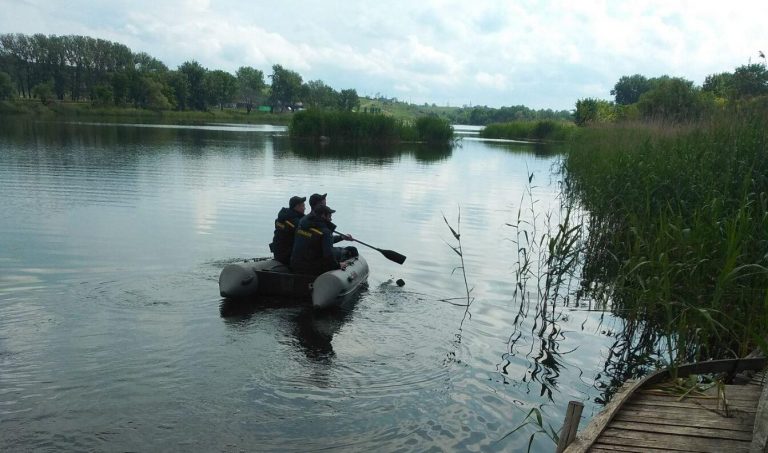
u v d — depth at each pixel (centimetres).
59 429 369
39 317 563
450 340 570
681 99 1919
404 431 392
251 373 465
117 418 386
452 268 864
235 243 934
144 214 1146
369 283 765
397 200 1506
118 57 10400
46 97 8056
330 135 4103
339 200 1468
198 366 472
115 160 2138
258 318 599
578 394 472
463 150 3762
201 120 8206
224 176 1814
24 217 1062
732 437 355
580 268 930
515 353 552
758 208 641
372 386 456
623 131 1622
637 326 624
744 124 902
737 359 482
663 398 423
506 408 436
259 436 374
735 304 564
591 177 1237
